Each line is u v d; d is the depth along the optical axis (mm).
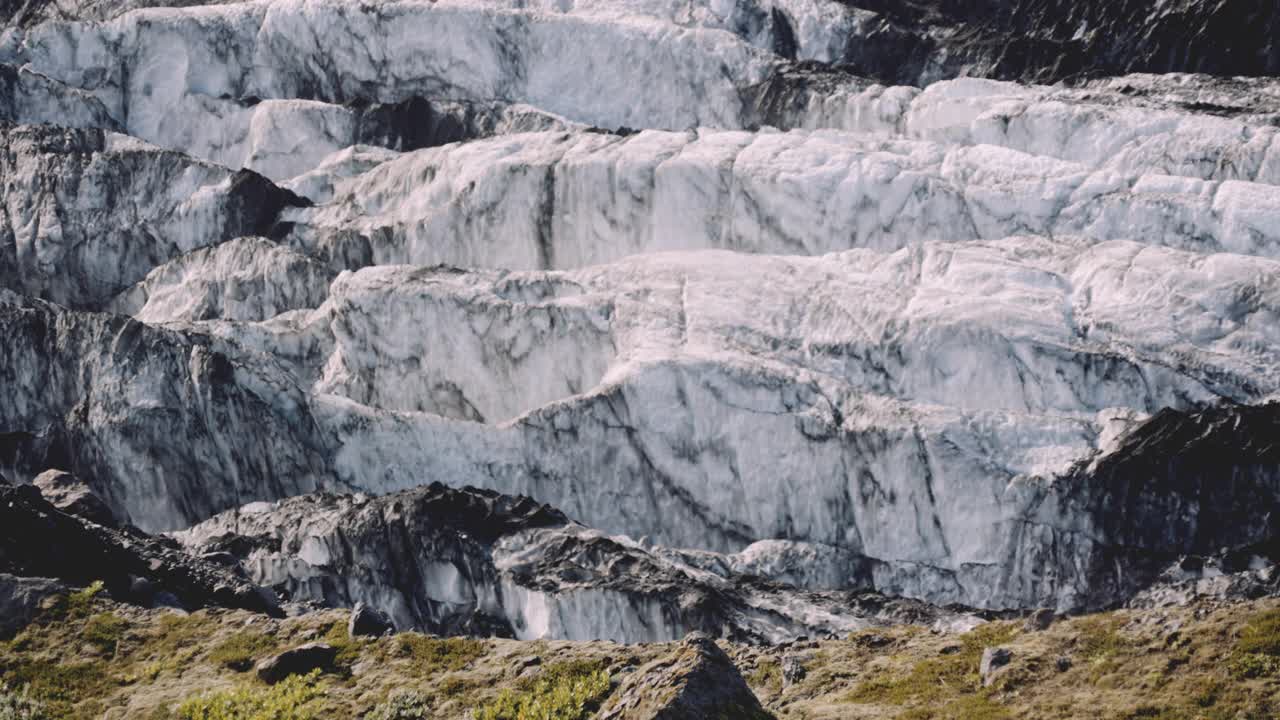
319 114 162125
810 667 54750
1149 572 97875
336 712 52438
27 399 123438
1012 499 103312
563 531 97750
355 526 99188
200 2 181875
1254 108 140500
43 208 149750
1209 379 108500
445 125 160125
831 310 117750
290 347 129125
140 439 116500
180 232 147250
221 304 137625
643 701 45719
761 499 110062
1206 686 45250
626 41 160625
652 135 138000
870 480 107438
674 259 125750
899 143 134250
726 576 101438
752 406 111438
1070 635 49969
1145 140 132500
